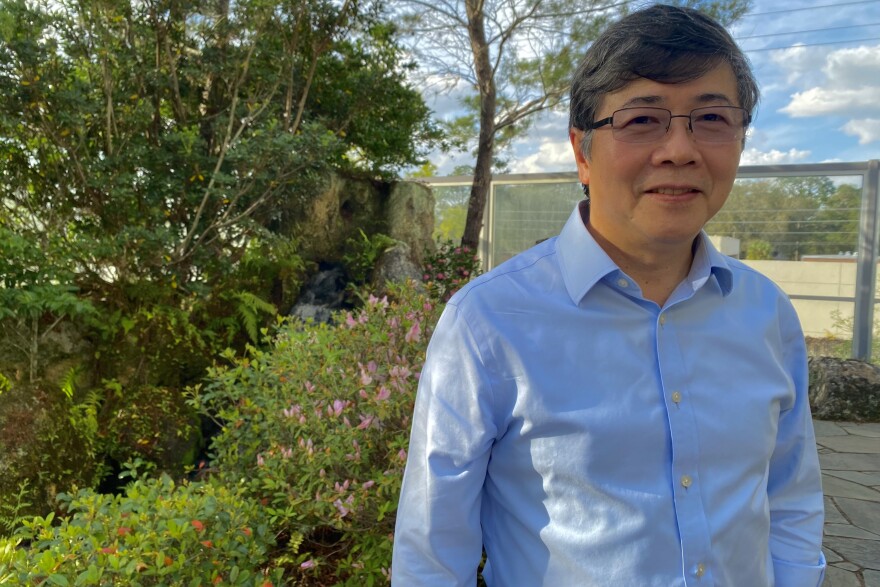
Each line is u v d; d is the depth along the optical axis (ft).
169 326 14.87
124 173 14.29
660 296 3.50
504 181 28.17
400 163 23.56
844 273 22.93
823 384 18.89
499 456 3.39
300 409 8.04
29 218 14.39
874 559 9.37
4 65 12.84
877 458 14.62
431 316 9.12
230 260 16.80
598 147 3.28
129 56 15.08
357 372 8.20
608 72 3.15
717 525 3.19
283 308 18.60
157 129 16.38
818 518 3.90
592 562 3.14
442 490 3.25
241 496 8.14
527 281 3.37
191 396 14.30
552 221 27.55
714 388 3.32
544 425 3.20
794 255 23.68
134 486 7.06
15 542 6.00
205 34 16.61
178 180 15.21
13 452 11.04
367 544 7.15
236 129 18.01
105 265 14.83
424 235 23.62
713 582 3.17
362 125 21.08
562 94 23.15
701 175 3.11
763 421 3.40
